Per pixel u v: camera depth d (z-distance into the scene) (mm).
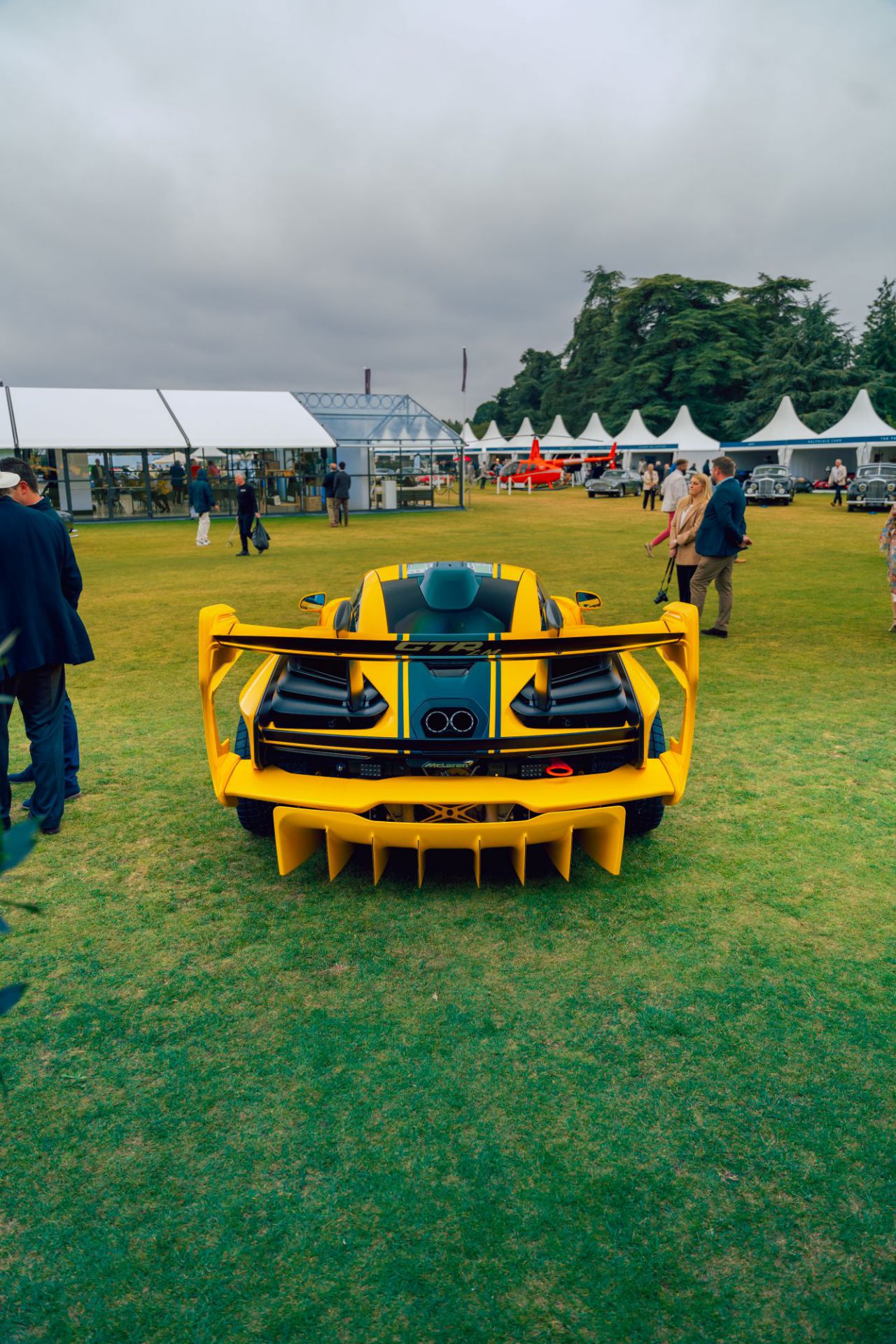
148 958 2893
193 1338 1602
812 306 67688
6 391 26344
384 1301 1670
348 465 30609
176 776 4609
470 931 3043
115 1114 2182
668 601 9875
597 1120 2137
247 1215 1874
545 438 52625
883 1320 1614
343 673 3471
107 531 23812
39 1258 1778
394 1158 2025
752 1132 2088
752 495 29719
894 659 7168
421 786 3111
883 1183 1933
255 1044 2443
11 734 5383
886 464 27234
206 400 28781
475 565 4371
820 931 3014
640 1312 1640
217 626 3248
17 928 3080
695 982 2717
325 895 3322
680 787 3217
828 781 4430
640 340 78688
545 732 3143
